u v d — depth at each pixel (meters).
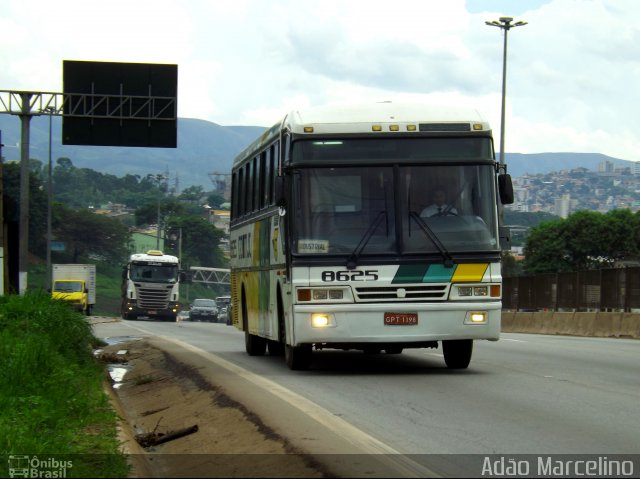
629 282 38.28
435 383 17.84
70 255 152.38
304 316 18.38
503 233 19.30
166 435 13.54
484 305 18.52
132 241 167.50
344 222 18.55
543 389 16.84
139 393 20.47
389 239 18.47
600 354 25.73
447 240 18.52
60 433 12.17
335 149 18.73
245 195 25.97
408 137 18.80
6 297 24.59
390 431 12.26
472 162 18.81
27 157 51.34
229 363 21.83
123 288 84.31
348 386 17.34
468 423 12.95
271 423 12.20
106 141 51.66
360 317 18.36
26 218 51.06
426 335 18.42
